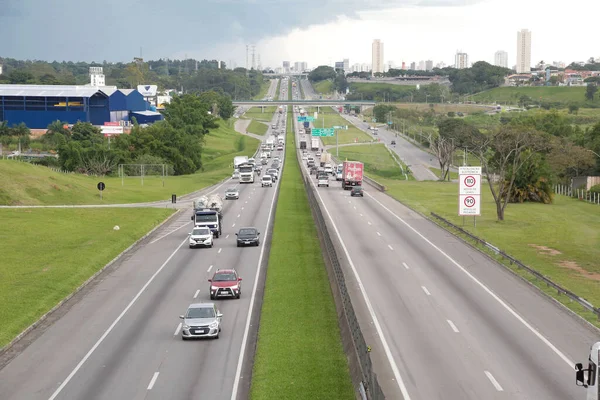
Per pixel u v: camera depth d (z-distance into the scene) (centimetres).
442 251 6525
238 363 3553
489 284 5147
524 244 7262
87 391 3173
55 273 5744
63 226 8406
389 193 12200
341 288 4556
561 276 5650
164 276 5816
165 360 3619
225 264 6253
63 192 10969
